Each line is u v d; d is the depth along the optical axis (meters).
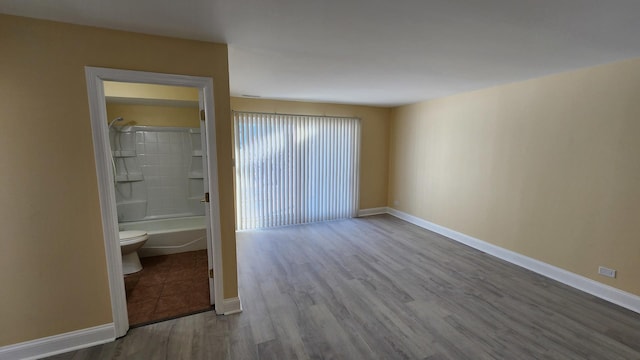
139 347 2.06
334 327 2.31
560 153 3.02
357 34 2.00
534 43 2.13
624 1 1.49
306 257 3.78
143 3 1.55
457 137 4.32
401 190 5.67
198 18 1.75
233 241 2.43
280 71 2.98
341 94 4.36
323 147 5.37
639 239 2.49
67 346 2.01
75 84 1.86
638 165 2.46
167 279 3.12
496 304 2.66
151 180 4.07
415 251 3.99
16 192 1.81
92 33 1.87
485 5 1.56
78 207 1.95
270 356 1.99
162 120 4.07
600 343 2.13
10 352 1.89
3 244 1.82
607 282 2.71
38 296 1.92
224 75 2.20
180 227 4.06
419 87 3.79
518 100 3.41
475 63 2.67
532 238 3.35
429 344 2.12
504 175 3.63
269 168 5.00
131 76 1.97
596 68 2.69
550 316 2.47
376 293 2.85
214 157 2.26
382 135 5.89
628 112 2.50
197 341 2.13
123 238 3.09
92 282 2.04
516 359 1.97
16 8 1.61
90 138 1.93
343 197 5.66
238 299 2.50
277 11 1.65
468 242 4.21
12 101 1.75
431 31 1.93
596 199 2.75
